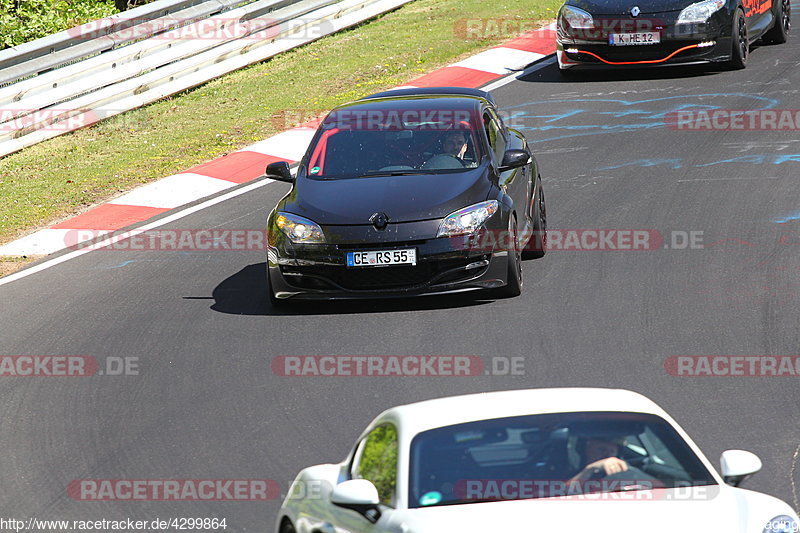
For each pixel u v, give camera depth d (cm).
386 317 3844
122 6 9988
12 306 4284
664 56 6769
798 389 3012
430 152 4112
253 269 4534
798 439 2709
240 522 2484
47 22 8812
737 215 4606
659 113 6234
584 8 6906
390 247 3822
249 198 5516
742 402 2953
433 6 9594
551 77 7238
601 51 6838
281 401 3180
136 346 3738
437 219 3841
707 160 5381
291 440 2914
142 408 3219
